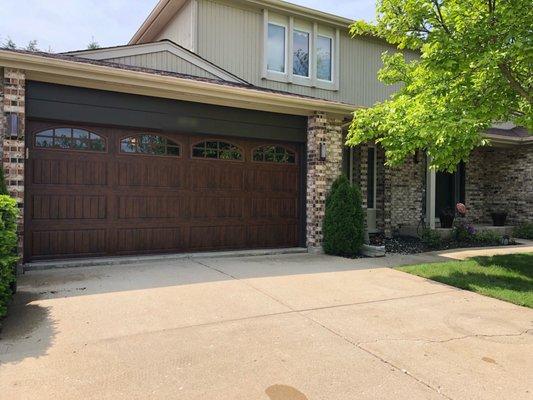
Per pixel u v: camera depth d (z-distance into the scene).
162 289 5.52
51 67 6.21
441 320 4.62
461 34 6.41
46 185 6.72
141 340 3.80
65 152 6.86
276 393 2.94
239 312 4.68
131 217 7.44
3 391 2.86
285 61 11.48
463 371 3.36
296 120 8.98
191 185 8.02
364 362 3.47
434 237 10.67
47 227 6.74
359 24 7.41
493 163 14.31
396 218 12.30
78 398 2.80
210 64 9.60
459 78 6.84
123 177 7.35
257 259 8.02
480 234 11.55
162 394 2.88
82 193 7.01
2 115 6.05
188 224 8.00
